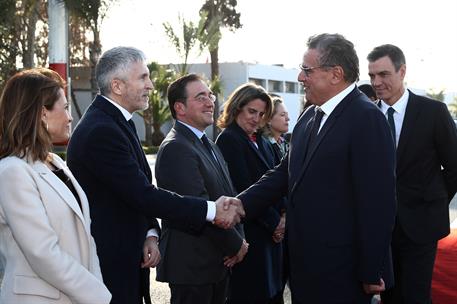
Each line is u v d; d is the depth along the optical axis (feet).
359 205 9.40
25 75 8.41
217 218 10.68
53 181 8.22
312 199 9.80
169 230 11.81
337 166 9.62
